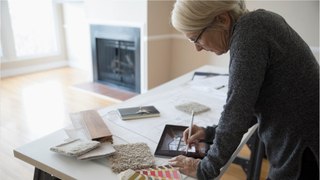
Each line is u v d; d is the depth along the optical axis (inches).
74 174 34.5
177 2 33.2
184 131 44.6
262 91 32.4
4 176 81.0
